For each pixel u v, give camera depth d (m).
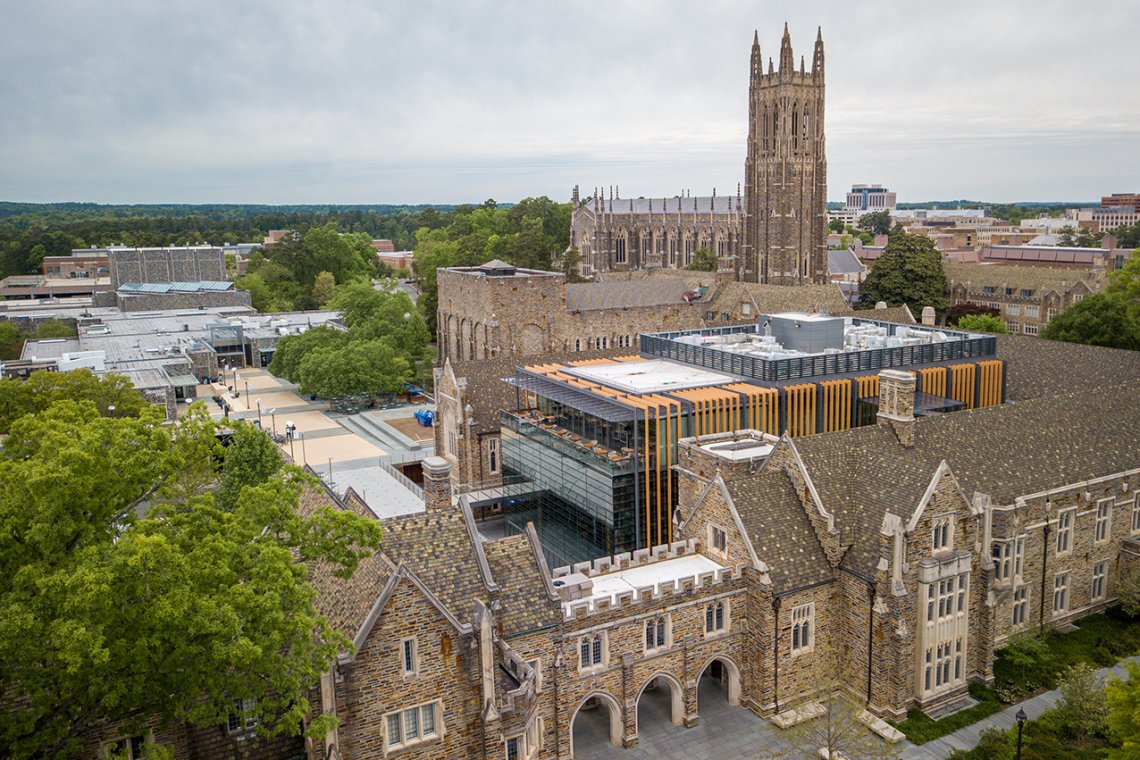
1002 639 57.88
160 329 191.88
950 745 48.47
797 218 189.12
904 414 59.50
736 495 53.44
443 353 142.75
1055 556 60.22
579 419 76.62
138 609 31.56
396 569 38.62
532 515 83.06
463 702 40.75
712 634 51.62
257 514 37.91
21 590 31.38
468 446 92.38
